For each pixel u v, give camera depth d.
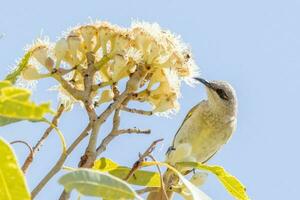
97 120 5.86
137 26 6.44
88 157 5.66
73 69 6.30
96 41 6.43
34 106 3.17
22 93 3.20
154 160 5.71
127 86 6.26
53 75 6.23
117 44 6.32
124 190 4.05
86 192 3.99
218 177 6.41
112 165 6.37
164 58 6.43
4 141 3.77
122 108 6.12
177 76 6.59
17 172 3.81
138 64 6.37
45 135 5.71
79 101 6.42
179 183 7.79
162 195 5.74
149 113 6.41
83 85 6.60
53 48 6.45
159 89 6.48
